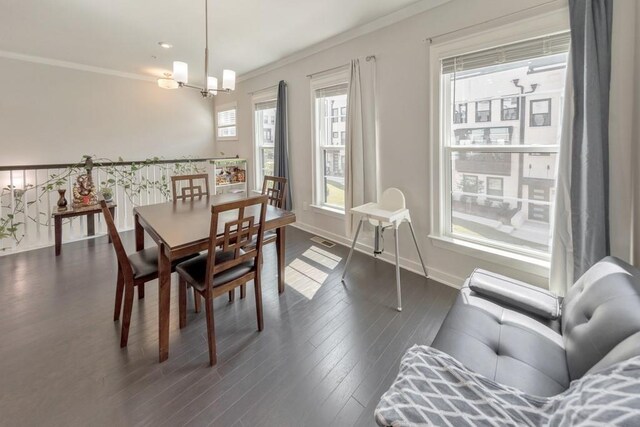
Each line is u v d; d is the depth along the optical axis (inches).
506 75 95.0
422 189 118.2
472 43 98.2
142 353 75.7
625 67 71.4
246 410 60.0
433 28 107.8
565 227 82.3
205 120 261.7
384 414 37.0
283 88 178.4
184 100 249.0
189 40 147.6
